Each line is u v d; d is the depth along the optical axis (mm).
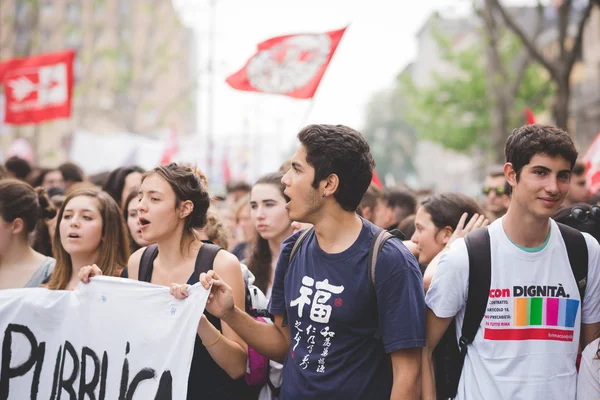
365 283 2883
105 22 48781
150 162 15086
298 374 2965
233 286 3381
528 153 2816
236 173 18188
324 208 2984
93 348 3410
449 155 54656
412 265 2898
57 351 3518
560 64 12844
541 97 20234
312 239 3117
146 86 50125
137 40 49469
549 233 2936
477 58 24984
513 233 2916
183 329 3174
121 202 5570
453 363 3078
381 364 2928
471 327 2941
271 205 4422
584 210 3379
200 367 3375
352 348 2910
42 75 9359
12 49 37281
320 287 2951
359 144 2980
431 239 3814
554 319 2893
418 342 2826
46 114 9359
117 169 5680
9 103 9492
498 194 5516
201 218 3527
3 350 3549
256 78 6324
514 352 2879
